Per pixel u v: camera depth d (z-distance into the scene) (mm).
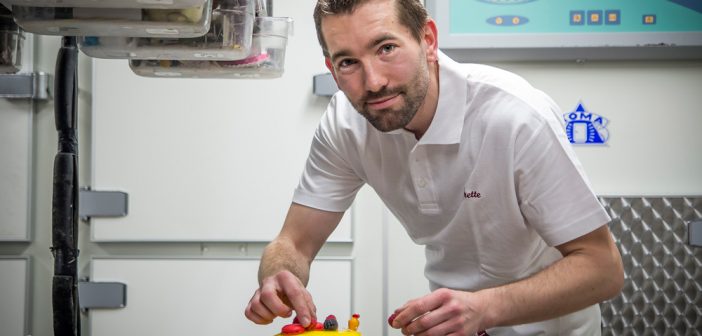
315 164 1338
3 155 1683
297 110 1718
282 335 965
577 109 1714
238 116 1717
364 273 1721
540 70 1715
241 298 1718
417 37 970
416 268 1723
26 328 1683
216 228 1716
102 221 1707
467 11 1683
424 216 1218
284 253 1252
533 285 1002
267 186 1719
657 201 1688
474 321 955
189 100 1714
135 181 1712
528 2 1682
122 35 972
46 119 1707
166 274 1714
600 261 1040
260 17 1137
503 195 1111
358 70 952
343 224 1705
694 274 1678
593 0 1682
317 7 1007
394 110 966
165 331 1712
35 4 858
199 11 914
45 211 1707
